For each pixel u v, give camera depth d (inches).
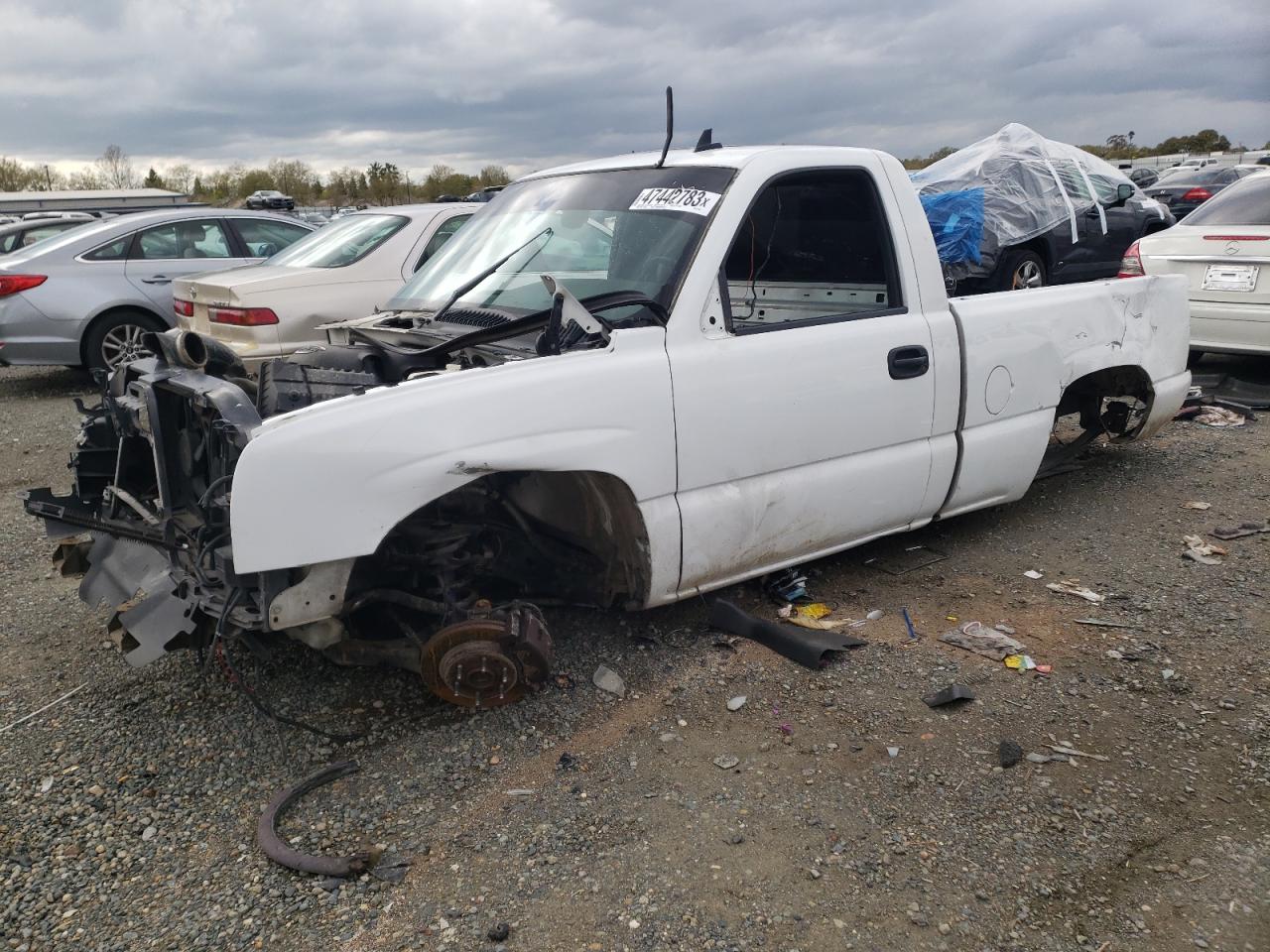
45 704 134.9
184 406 127.0
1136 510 204.1
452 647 120.9
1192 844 101.7
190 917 94.7
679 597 139.3
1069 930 90.7
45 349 359.6
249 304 275.6
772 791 111.7
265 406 119.6
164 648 121.5
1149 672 136.7
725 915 93.3
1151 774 113.6
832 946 89.3
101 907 96.3
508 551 141.2
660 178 150.2
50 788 115.3
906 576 172.6
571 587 146.1
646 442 127.9
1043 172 346.6
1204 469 229.9
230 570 111.3
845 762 117.3
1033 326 175.6
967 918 92.2
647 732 124.3
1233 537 185.9
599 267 144.5
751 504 140.1
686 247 137.2
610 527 134.6
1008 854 100.8
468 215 317.1
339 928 93.0
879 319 154.1
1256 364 339.3
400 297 168.4
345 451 108.3
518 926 92.7
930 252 161.8
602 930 91.8
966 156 354.6
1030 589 166.2
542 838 104.7
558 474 135.6
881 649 145.1
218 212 398.0
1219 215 297.0
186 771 118.3
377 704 132.0
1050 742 120.5
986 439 170.6
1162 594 162.4
